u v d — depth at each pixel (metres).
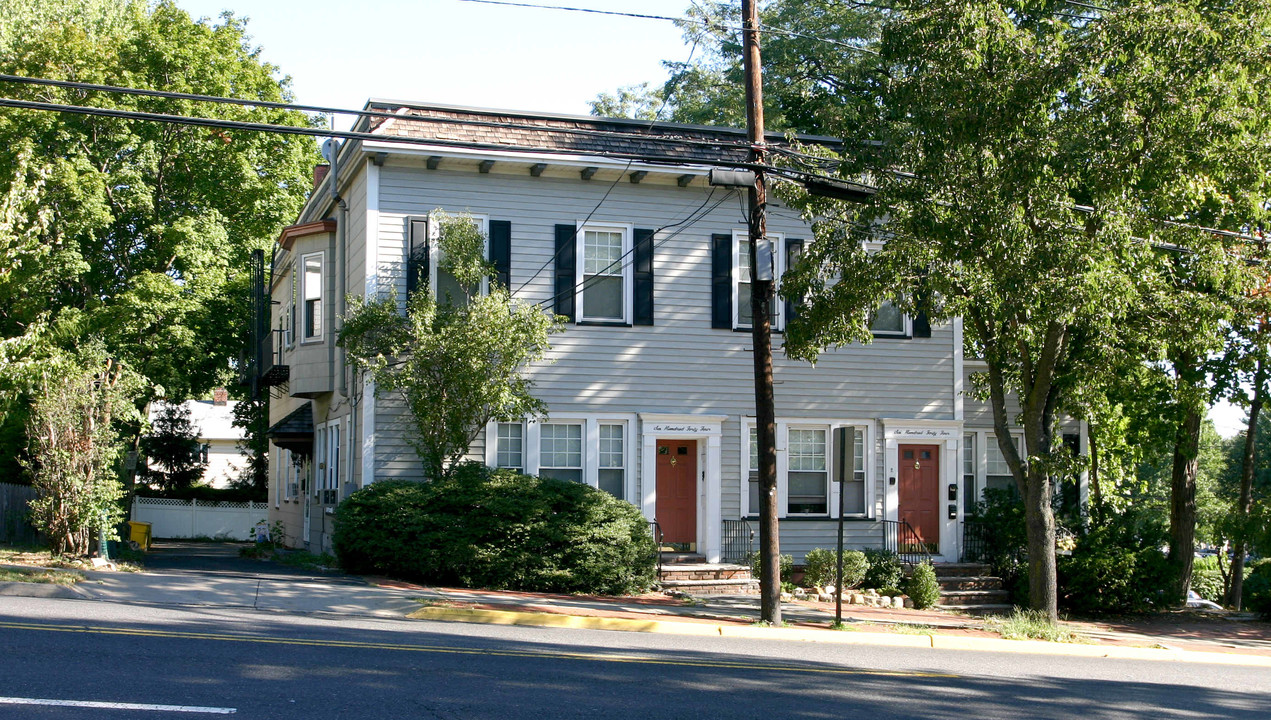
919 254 16.47
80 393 19.16
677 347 21.72
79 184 25.70
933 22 15.45
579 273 21.23
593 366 21.20
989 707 10.37
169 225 28.64
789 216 22.52
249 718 7.85
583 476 21.06
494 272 19.98
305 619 13.57
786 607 18.64
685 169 21.20
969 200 15.34
